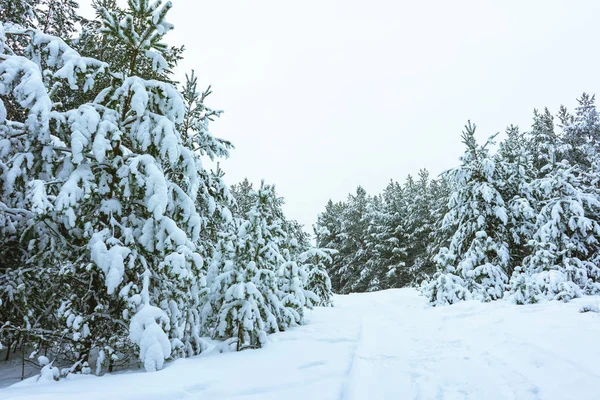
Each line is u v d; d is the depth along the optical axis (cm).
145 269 534
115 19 573
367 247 3659
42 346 500
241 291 655
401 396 401
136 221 563
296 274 939
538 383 409
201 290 700
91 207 547
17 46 856
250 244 707
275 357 567
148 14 600
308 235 1798
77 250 530
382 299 1711
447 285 1232
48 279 501
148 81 588
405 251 3381
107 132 534
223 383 432
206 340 723
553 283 951
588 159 2261
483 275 1273
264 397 392
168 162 642
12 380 475
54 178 546
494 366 487
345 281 3953
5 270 534
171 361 539
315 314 1133
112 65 1016
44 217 498
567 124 2611
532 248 1295
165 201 526
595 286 984
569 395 366
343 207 4784
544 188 1326
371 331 809
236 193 3309
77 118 511
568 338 544
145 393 378
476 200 1435
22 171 513
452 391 412
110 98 600
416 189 3962
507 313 833
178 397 385
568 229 1249
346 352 598
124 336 523
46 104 491
